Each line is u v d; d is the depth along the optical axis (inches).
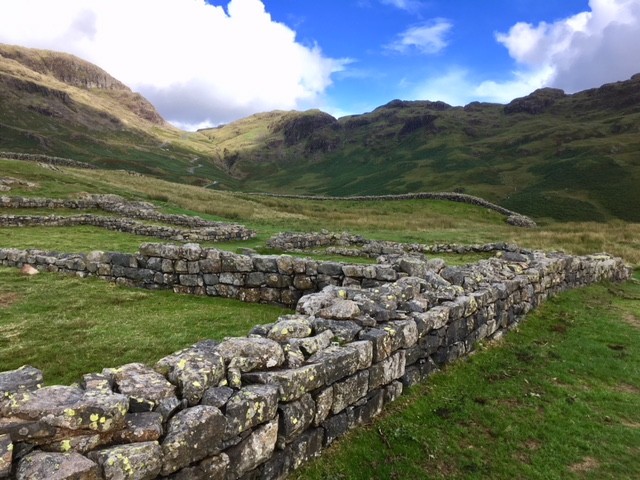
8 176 1419.8
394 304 335.0
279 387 206.8
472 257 933.8
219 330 385.7
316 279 469.4
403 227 1609.3
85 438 148.3
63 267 565.6
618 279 868.0
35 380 165.8
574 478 246.8
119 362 310.2
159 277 522.9
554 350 434.0
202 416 172.1
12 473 133.9
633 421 310.0
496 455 262.2
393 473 235.1
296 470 218.5
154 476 156.2
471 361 383.6
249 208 1916.8
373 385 273.9
